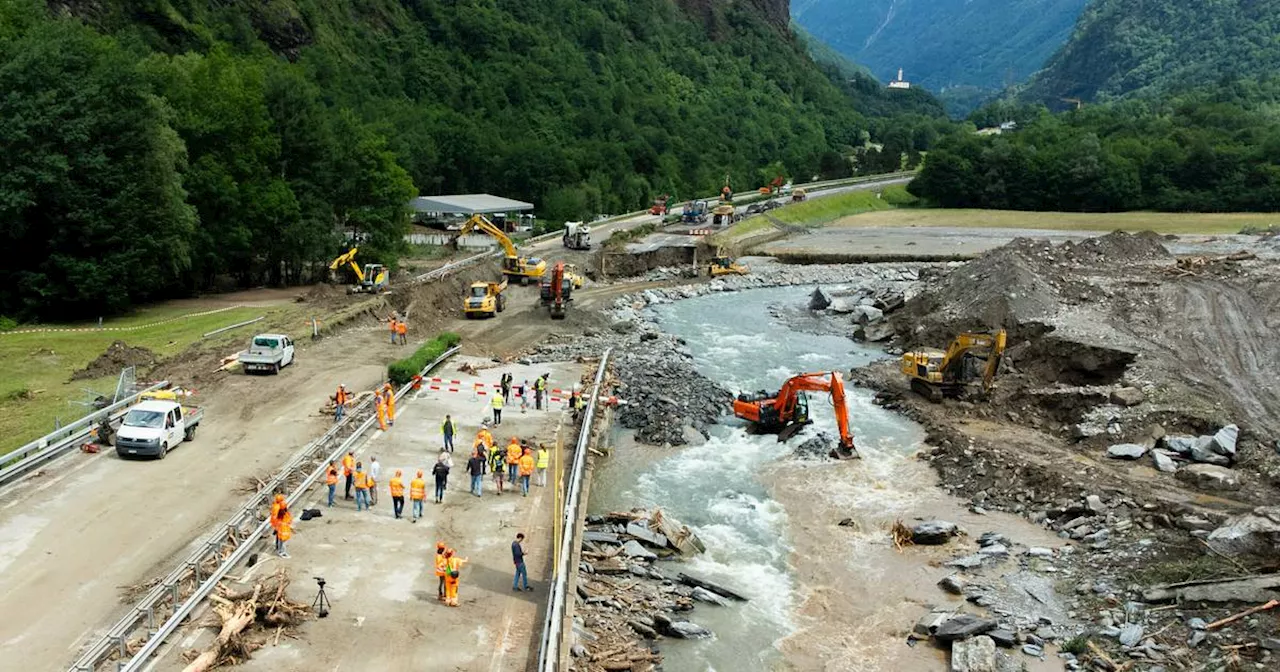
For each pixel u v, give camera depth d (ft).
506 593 96.53
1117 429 157.99
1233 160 530.68
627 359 211.82
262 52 473.67
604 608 100.37
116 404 139.23
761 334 258.78
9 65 190.60
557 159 488.85
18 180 185.16
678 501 136.98
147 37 405.39
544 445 143.74
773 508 135.64
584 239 359.66
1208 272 248.93
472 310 251.80
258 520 109.81
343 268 271.69
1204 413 158.20
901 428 174.29
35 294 201.57
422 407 161.17
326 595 93.81
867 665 94.99
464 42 647.15
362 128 301.84
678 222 453.17
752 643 98.43
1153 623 98.84
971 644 95.45
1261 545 110.01
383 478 126.82
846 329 266.98
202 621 87.15
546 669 77.92
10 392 151.23
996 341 180.34
